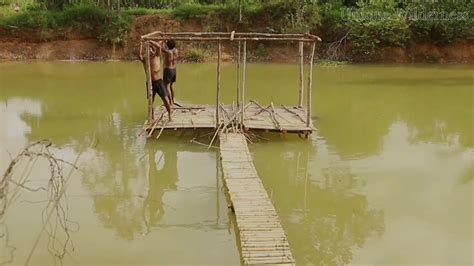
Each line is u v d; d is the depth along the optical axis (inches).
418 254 263.3
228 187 324.8
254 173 348.8
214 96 634.2
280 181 362.9
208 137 453.4
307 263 255.1
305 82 740.0
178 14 1010.1
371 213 311.3
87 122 510.6
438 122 519.2
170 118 456.8
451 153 420.8
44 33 962.7
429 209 315.6
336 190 346.3
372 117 537.6
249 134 452.1
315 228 293.1
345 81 749.9
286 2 989.8
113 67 880.9
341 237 282.4
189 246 267.3
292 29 975.0
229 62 955.3
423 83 729.6
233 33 447.5
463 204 322.0
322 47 989.8
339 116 541.0
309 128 439.5
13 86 700.7
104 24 974.4
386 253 264.8
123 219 299.7
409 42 958.4
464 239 278.7
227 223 295.0
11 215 301.9
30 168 377.1
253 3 1020.5
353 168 386.3
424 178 365.1
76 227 288.4
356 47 960.9
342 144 444.1
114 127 490.9
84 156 406.3
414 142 452.1
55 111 558.3
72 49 974.4
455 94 650.8
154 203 323.0
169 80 498.6
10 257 255.0
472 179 362.3
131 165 388.5
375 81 749.3
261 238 259.0
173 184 354.0
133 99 618.2
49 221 295.3
